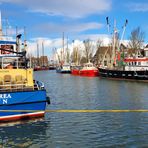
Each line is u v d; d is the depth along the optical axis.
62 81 72.31
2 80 22.88
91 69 95.44
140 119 24.56
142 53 99.19
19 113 22.23
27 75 23.64
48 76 98.88
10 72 23.19
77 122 23.73
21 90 22.55
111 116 25.95
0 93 21.52
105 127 22.11
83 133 20.50
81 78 83.50
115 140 18.86
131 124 22.92
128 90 47.28
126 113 27.19
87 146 17.75
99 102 34.44
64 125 22.70
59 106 31.81
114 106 31.41
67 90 49.12
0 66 24.28
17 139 19.25
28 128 21.41
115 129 21.50
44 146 17.89
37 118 22.95
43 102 22.98
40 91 22.84
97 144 18.11
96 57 139.88
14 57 24.41
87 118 25.27
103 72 81.88
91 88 52.06
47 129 21.41
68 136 19.81
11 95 21.86
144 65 67.12
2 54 24.05
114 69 76.69
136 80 65.62
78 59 148.50
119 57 78.81
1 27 26.27
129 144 18.05
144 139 18.98
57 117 25.64
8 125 21.81
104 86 55.38
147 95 40.28
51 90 49.38
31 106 22.59
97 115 26.50
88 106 31.64
